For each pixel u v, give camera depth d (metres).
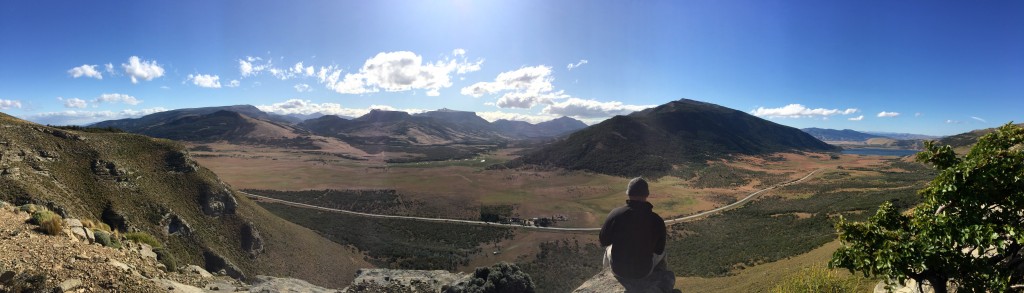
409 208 157.75
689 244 89.12
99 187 66.38
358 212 151.50
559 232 119.25
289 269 80.62
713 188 178.12
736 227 101.00
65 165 65.75
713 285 46.97
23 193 50.50
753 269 55.22
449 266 90.50
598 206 155.00
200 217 78.12
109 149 77.75
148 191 73.31
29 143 64.81
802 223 90.56
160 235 67.00
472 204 162.25
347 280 83.31
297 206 159.25
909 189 126.56
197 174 86.12
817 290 13.74
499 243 108.75
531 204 159.88
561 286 64.25
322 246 94.38
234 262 74.19
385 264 92.00
